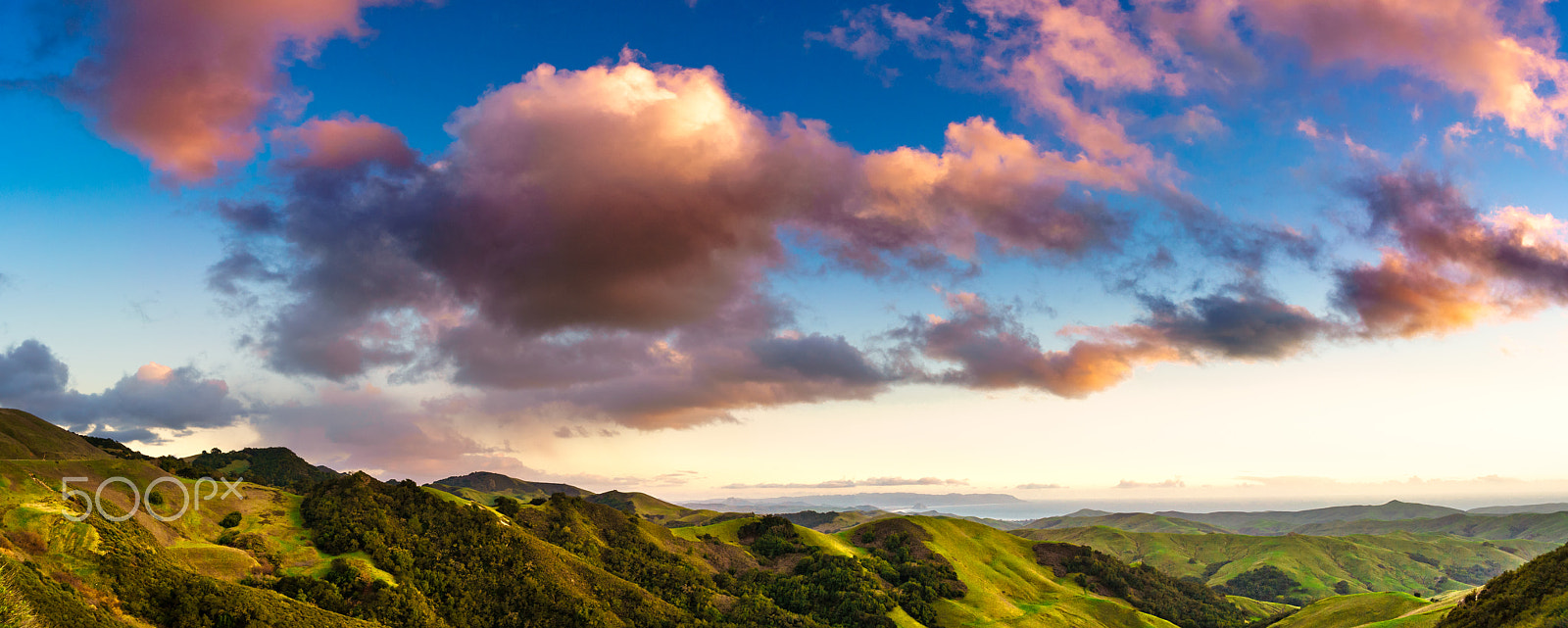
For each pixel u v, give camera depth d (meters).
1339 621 198.75
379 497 169.62
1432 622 152.88
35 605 72.50
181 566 110.69
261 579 118.25
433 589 140.25
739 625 177.88
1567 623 110.88
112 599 87.38
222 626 93.19
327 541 142.38
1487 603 138.62
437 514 171.25
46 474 115.94
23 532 91.12
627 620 156.62
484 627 137.38
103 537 100.25
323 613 108.06
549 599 151.00
